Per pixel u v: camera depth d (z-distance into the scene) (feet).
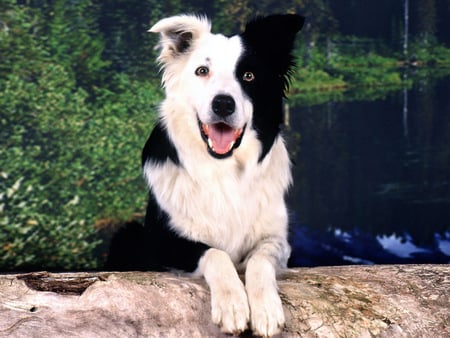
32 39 13.67
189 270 7.59
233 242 8.05
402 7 14.61
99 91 14.03
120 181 14.17
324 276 7.07
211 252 7.23
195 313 5.99
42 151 13.91
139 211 14.23
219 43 8.02
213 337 5.88
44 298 5.90
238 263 8.25
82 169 14.07
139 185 14.20
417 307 6.55
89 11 13.82
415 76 14.42
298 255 14.11
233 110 7.48
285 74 8.38
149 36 14.01
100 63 13.97
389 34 14.61
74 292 6.02
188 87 7.98
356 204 14.24
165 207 8.03
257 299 6.02
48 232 14.05
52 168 13.96
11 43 13.57
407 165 14.17
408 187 14.17
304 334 6.02
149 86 14.11
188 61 8.10
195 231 7.90
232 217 7.97
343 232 14.21
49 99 13.83
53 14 13.71
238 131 7.79
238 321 5.80
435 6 14.55
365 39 14.56
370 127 14.24
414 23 14.57
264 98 8.04
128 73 14.07
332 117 14.25
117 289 6.00
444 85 14.21
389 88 14.35
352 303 6.45
